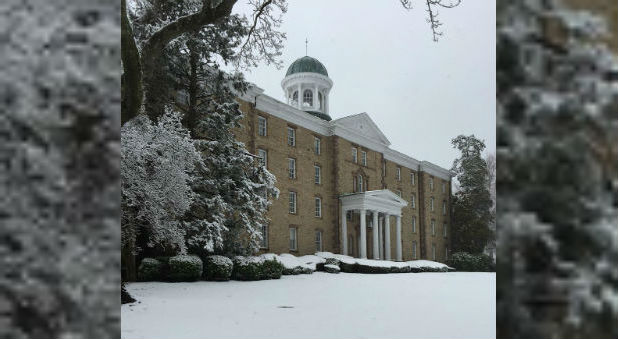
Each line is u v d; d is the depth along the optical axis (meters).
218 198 19.28
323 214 35.22
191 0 16.75
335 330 7.31
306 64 44.03
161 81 18.66
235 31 20.38
